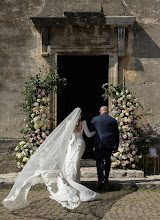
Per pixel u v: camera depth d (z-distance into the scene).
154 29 7.89
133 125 7.43
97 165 6.06
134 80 7.85
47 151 5.35
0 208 4.79
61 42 7.84
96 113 11.68
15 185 4.82
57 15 7.79
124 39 7.75
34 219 4.25
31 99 7.33
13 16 7.92
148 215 4.45
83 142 5.88
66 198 5.16
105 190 6.06
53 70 7.66
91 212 4.60
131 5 7.93
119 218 4.31
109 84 7.51
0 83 7.87
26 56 7.89
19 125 7.83
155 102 7.83
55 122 7.85
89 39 7.82
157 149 7.79
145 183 6.23
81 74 12.20
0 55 7.90
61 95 9.86
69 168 5.52
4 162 7.67
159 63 7.86
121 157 7.13
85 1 7.79
